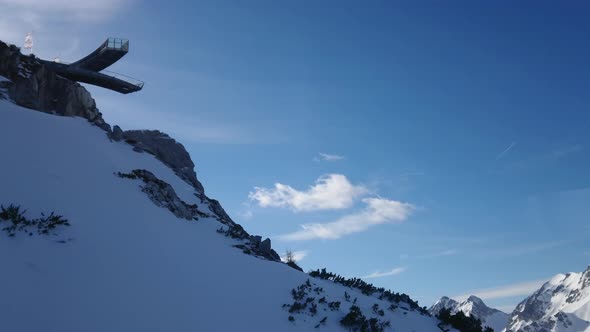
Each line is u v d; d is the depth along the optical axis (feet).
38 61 168.35
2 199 76.18
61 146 114.21
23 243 66.39
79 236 75.56
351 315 89.04
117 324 58.39
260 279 94.07
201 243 102.89
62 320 54.85
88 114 164.86
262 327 74.02
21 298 55.31
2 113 116.37
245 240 126.62
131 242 82.74
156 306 66.18
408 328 103.96
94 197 94.89
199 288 78.02
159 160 164.55
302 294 92.43
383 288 125.70
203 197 152.66
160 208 112.88
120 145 153.48
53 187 89.35
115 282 67.56
